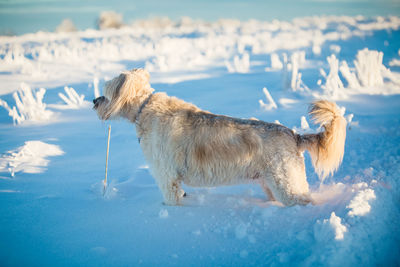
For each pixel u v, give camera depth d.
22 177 4.16
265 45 16.11
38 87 9.67
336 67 8.06
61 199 3.56
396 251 2.57
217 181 3.23
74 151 5.16
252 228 2.93
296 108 6.80
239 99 7.71
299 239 2.66
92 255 2.60
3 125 6.54
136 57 14.95
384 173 3.78
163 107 3.35
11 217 3.13
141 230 2.96
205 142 3.13
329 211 3.01
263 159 3.09
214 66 12.28
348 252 2.38
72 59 14.28
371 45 15.07
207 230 2.96
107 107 3.57
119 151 5.16
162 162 3.27
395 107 6.55
